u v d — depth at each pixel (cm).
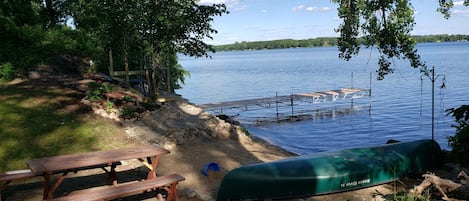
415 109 3167
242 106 3288
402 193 810
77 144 1071
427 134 2266
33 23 2003
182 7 1577
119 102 1398
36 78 1550
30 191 821
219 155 1158
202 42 1677
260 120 2864
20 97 1330
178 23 1547
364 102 3712
